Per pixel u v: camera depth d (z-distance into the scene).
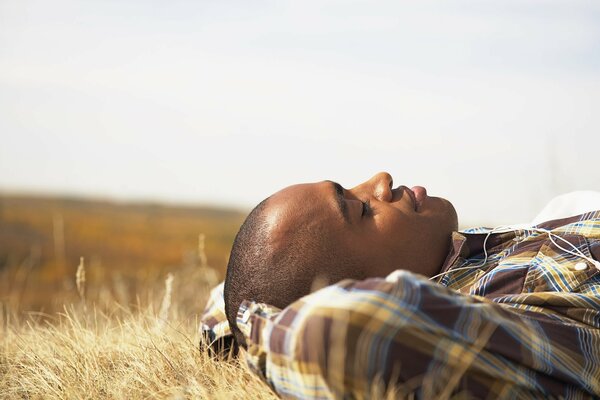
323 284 2.74
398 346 2.12
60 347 3.61
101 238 23.48
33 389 3.17
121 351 3.50
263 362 2.41
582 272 2.76
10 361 3.64
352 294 2.16
